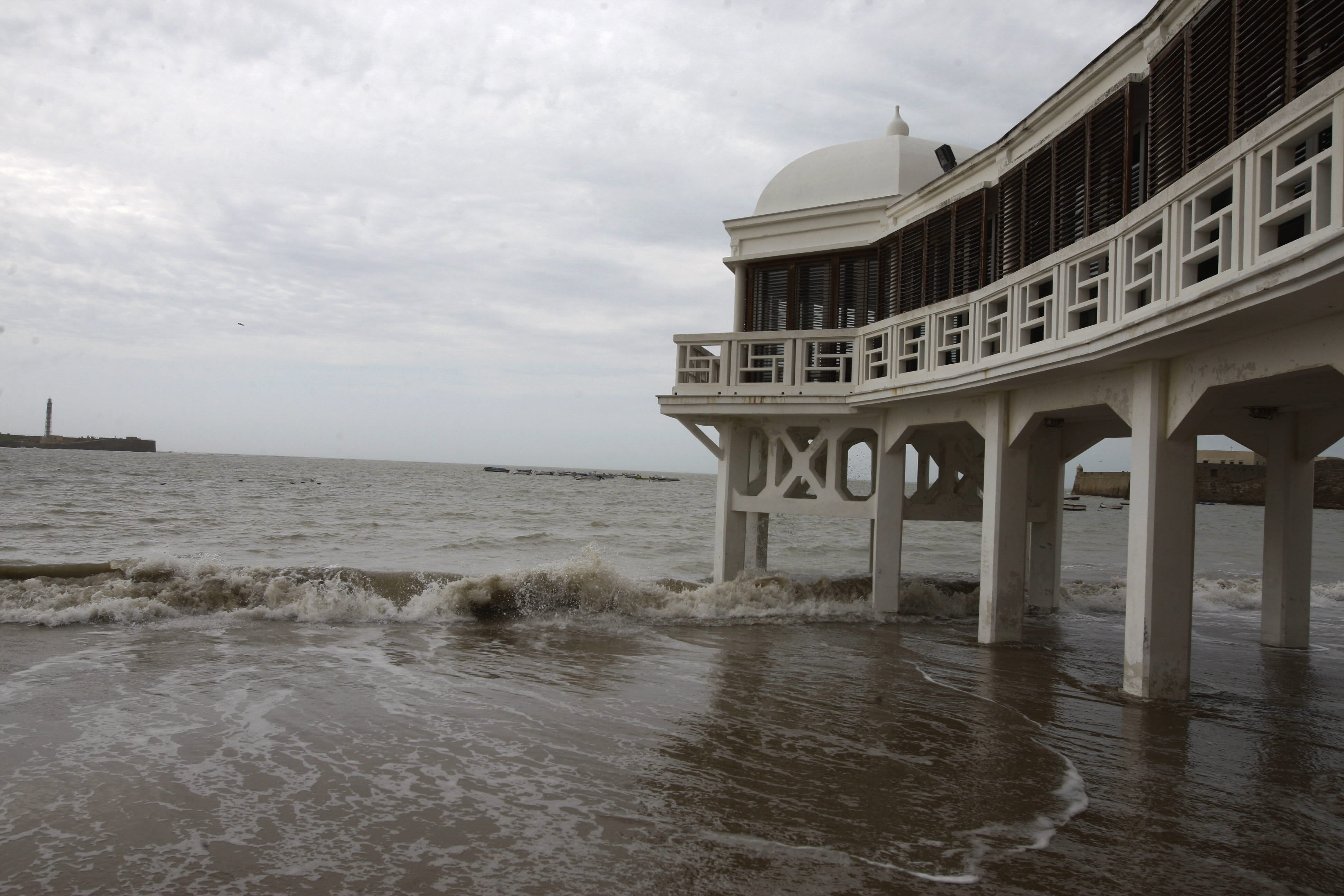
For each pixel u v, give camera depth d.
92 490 45.94
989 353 10.40
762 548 17.59
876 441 14.70
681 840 4.97
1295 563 11.92
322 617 12.41
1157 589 8.06
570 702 8.05
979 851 4.85
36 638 10.55
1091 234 8.55
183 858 4.68
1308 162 5.29
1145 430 8.00
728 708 7.92
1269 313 5.91
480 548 25.89
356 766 6.15
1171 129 7.43
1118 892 4.38
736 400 13.84
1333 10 5.46
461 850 4.81
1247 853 4.87
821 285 14.13
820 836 5.05
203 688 8.23
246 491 52.44
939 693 8.60
